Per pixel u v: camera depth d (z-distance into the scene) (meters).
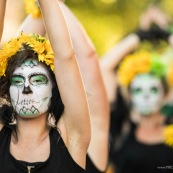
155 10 16.56
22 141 9.80
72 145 9.81
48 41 9.94
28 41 9.90
